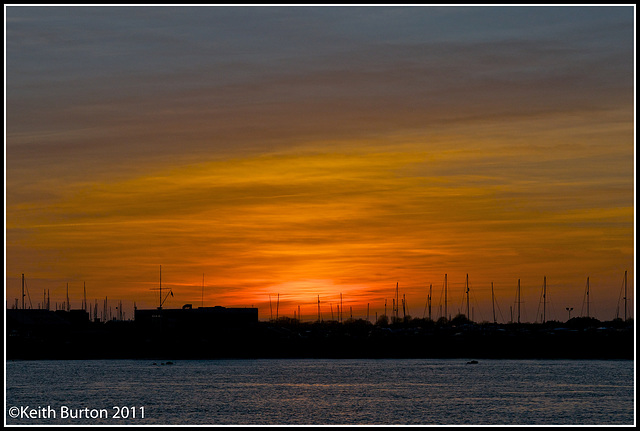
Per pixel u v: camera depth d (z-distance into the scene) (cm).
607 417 13225
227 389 16912
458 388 16900
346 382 18262
